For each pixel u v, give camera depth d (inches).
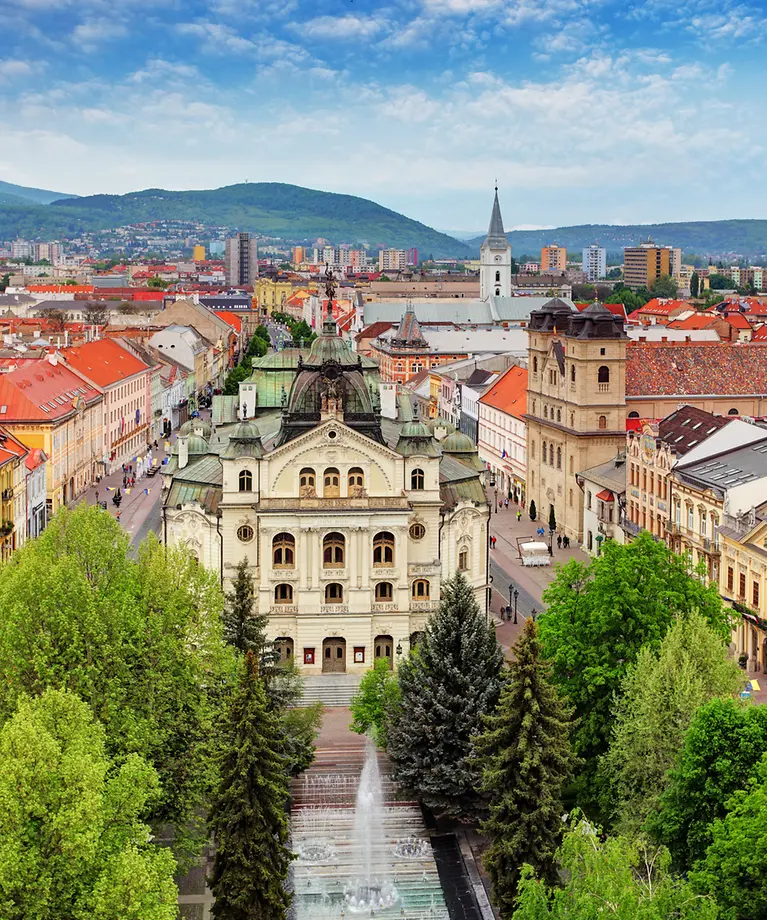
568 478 7003.0
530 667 3085.6
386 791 3850.9
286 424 4936.0
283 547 4872.0
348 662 4916.3
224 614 3831.2
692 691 3078.2
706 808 2785.4
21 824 2445.9
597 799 3228.3
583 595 3622.0
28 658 3075.8
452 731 3577.8
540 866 3024.1
